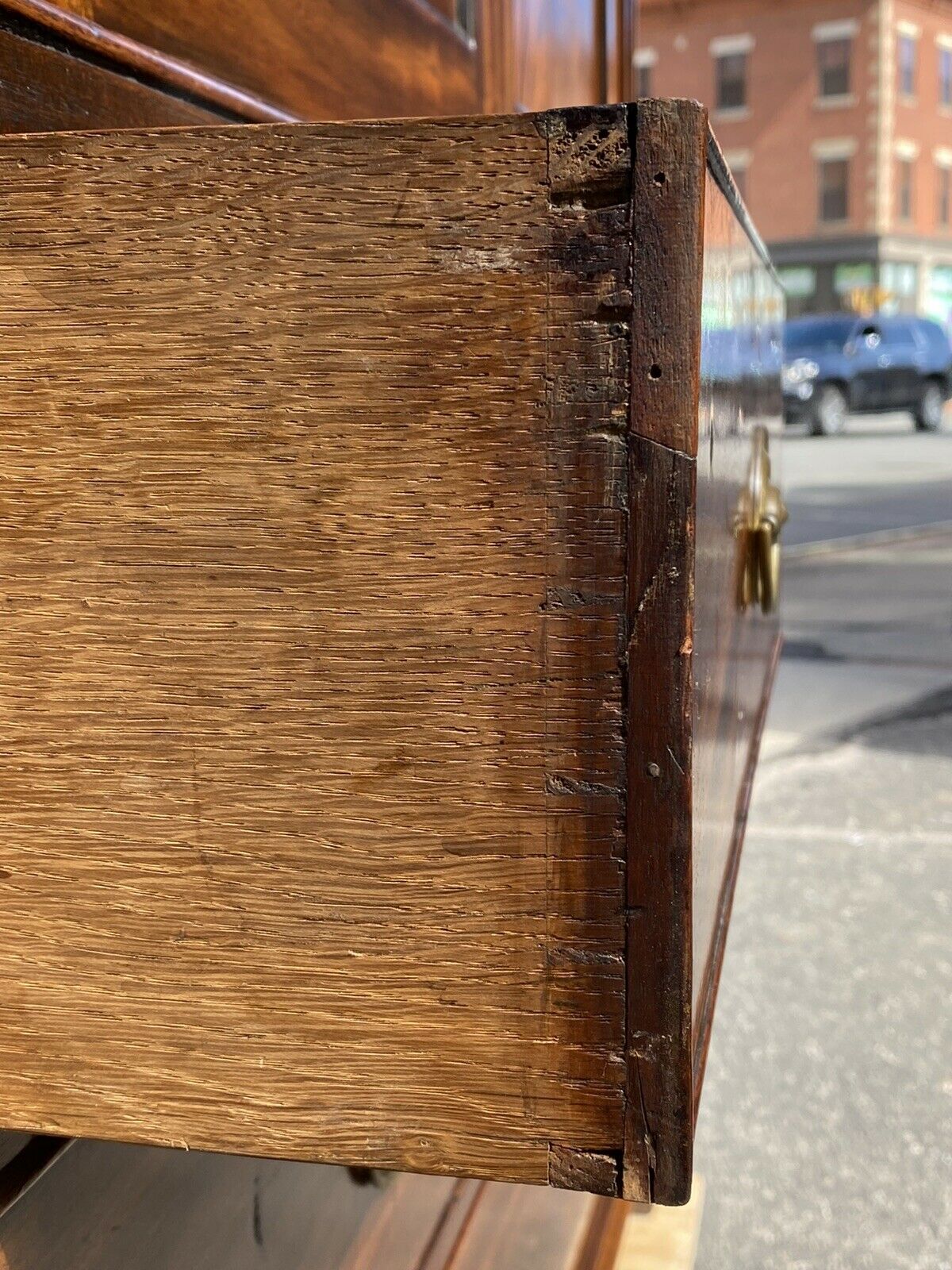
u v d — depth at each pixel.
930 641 6.23
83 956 0.73
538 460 0.64
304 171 0.64
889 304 26.53
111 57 0.91
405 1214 1.49
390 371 0.65
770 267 1.56
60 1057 0.74
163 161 0.65
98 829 0.71
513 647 0.66
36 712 0.71
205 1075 0.73
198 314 0.66
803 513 10.59
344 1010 0.71
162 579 0.68
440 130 0.62
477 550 0.65
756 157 26.97
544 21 2.20
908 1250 2.05
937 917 3.22
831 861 3.57
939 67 26.56
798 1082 2.53
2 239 0.67
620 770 0.66
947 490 11.95
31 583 0.70
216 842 0.70
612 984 0.68
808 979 2.93
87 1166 0.85
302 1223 1.20
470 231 0.63
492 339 0.63
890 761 4.43
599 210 0.61
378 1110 0.71
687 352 0.61
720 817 0.93
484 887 0.68
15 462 0.69
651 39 27.45
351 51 1.36
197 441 0.67
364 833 0.69
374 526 0.66
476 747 0.67
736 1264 2.02
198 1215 1.00
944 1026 2.71
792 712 5.07
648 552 0.63
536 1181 0.70
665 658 0.64
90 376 0.67
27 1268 0.78
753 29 26.28
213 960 0.71
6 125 0.80
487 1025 0.69
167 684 0.69
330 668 0.68
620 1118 0.69
